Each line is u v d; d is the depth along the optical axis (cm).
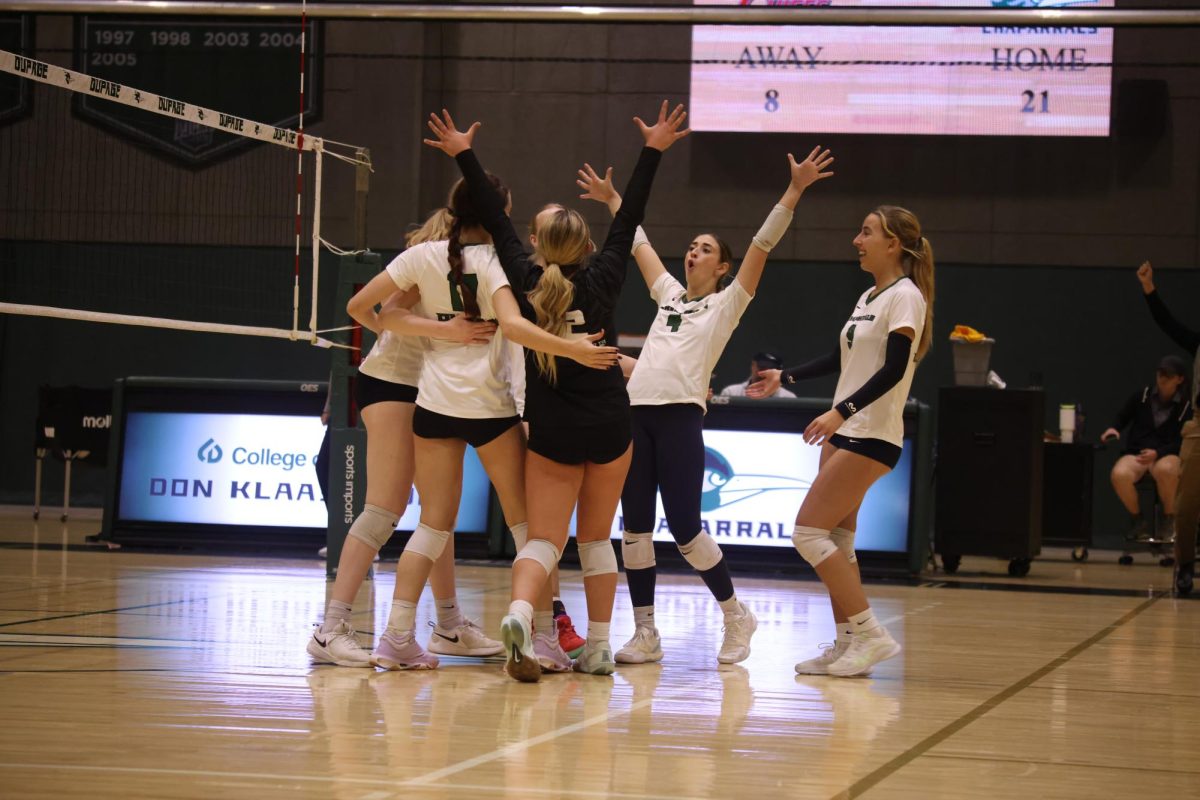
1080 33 1625
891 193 1678
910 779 331
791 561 1038
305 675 479
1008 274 1664
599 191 604
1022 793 320
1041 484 1103
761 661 557
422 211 1730
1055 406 1658
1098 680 516
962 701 459
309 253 1722
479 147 1744
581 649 524
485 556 1077
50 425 1320
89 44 1723
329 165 1723
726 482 1055
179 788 301
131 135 1727
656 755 352
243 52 1719
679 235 1709
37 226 1731
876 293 525
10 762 326
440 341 505
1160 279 1638
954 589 951
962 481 1080
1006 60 1641
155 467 1109
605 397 482
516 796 302
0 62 687
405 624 504
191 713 396
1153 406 1304
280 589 794
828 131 1675
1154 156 1636
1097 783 333
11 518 1446
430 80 1744
